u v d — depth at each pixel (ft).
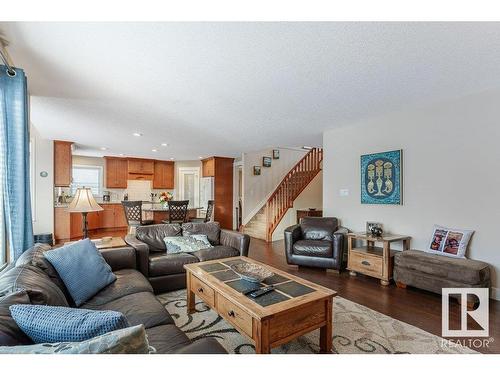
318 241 13.37
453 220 10.12
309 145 19.89
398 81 8.45
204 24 5.47
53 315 3.02
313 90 9.12
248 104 10.52
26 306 3.19
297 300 5.56
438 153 10.56
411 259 9.92
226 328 7.27
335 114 11.97
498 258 9.00
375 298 9.37
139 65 7.26
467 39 6.07
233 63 7.19
